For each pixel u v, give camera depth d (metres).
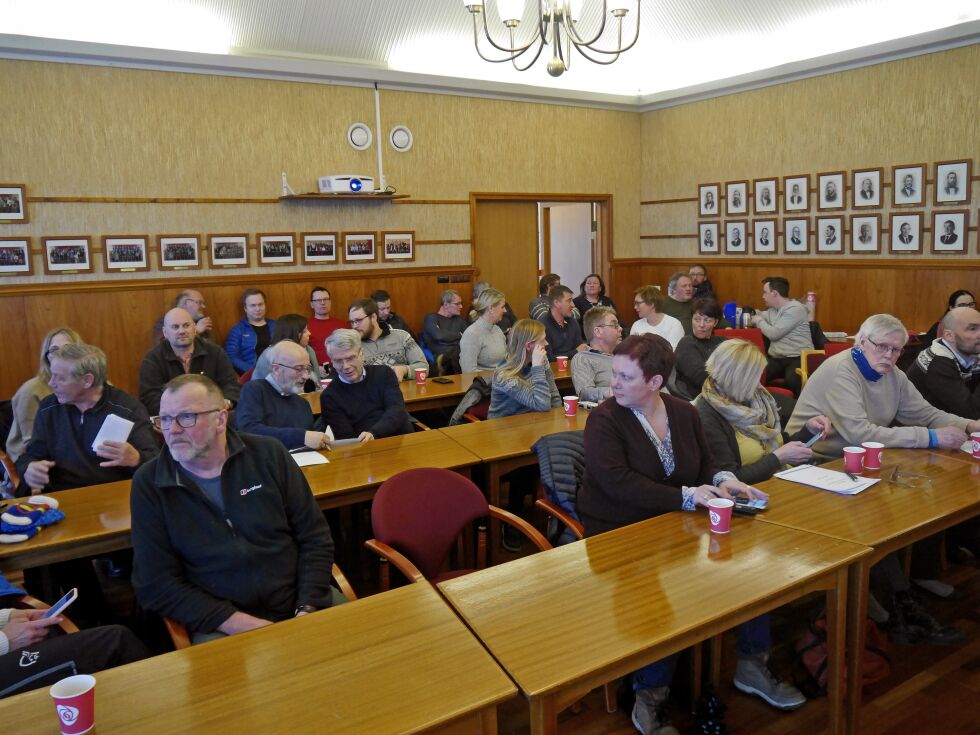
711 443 2.58
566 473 2.70
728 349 2.62
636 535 2.12
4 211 5.50
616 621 1.66
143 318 6.11
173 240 6.16
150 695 1.44
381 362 5.15
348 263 6.99
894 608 2.76
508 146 7.72
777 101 7.29
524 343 3.79
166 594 1.99
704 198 8.11
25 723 1.38
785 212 7.37
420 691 1.43
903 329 2.82
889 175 6.54
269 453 2.20
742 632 2.38
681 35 7.55
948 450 2.82
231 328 6.43
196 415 2.00
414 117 7.14
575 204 9.20
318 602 2.11
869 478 2.53
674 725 2.29
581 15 6.90
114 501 2.57
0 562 2.19
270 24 6.15
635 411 2.35
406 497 2.44
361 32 6.52
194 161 6.18
